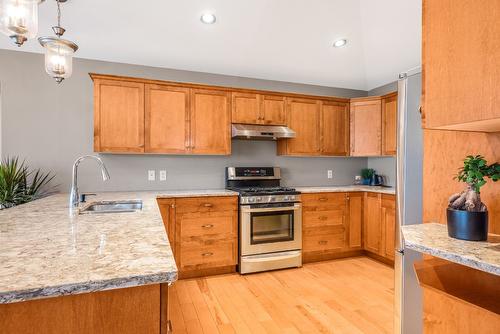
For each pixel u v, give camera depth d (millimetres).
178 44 3256
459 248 996
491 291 1133
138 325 819
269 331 2117
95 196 2896
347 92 4578
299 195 3521
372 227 3707
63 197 2674
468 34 999
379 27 3213
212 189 3758
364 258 3830
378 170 4445
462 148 1357
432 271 1292
